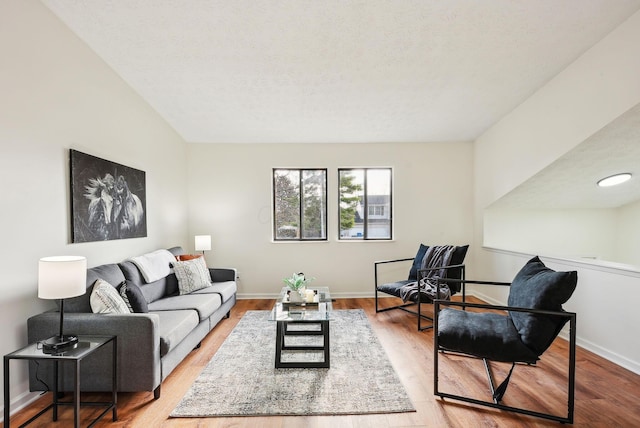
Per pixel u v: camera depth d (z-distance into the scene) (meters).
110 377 2.11
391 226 4.94
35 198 2.21
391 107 3.74
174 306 2.97
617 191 3.82
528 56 2.76
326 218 4.91
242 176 4.81
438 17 2.30
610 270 2.66
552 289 1.97
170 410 2.07
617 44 2.39
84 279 1.96
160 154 3.99
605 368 2.54
